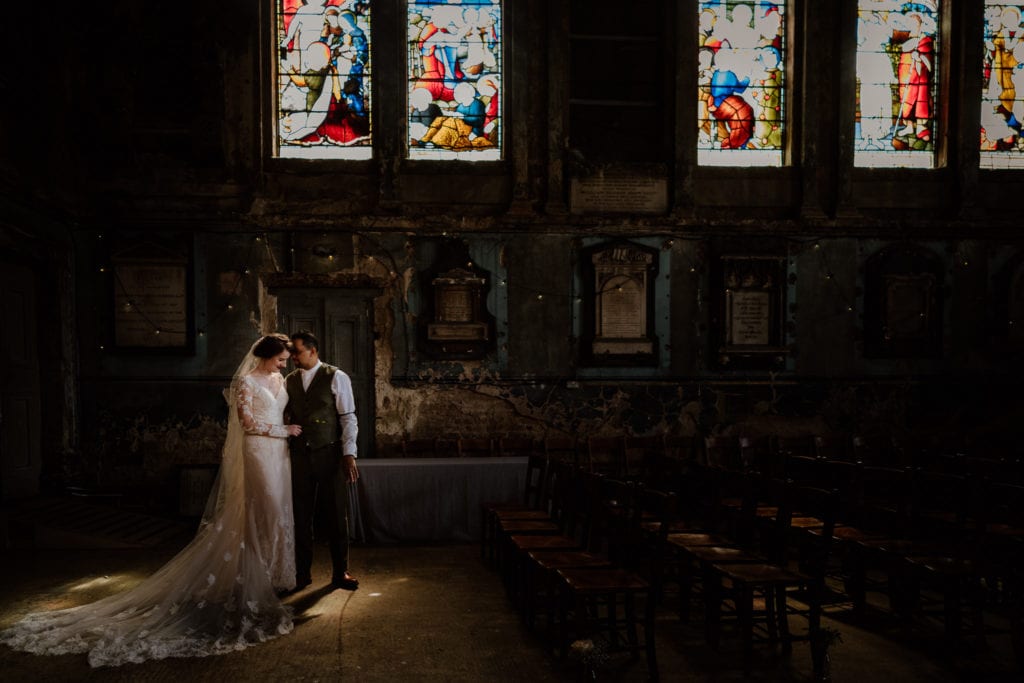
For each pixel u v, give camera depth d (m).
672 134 9.05
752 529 4.38
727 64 9.27
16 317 7.50
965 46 9.19
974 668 3.70
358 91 8.89
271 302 8.64
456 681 3.53
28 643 3.98
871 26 9.36
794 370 9.06
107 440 8.37
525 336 8.84
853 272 9.12
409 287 8.75
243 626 4.17
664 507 3.61
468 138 9.02
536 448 8.62
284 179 8.74
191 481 8.12
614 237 8.98
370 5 8.81
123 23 8.49
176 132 8.58
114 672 3.60
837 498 3.70
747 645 3.72
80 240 8.41
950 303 9.20
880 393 9.10
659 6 9.11
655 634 4.25
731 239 9.04
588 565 3.99
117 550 6.61
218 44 8.59
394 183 8.77
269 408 4.95
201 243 8.54
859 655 3.88
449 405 8.74
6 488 7.25
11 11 7.05
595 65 9.09
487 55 9.01
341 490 5.26
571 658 3.84
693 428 8.95
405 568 5.88
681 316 8.99
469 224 8.78
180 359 8.48
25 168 7.27
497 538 5.94
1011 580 3.86
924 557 4.10
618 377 8.92
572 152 8.93
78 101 8.41
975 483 4.13
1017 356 9.22
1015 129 9.32
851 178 9.14
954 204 9.25
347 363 8.73
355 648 3.98
